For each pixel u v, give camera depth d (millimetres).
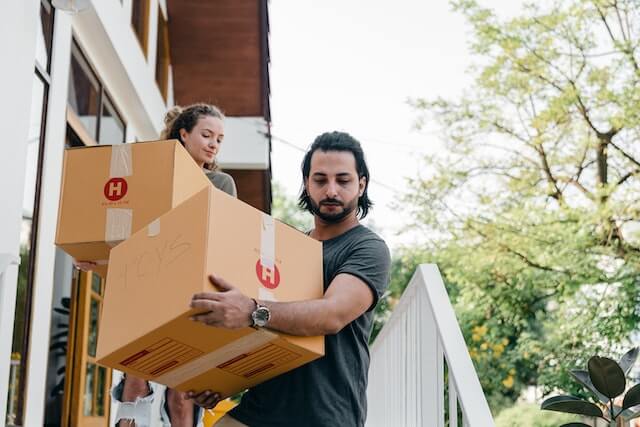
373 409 4320
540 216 10258
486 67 11016
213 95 7891
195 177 2309
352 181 2166
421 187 11008
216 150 3238
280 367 1942
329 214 2152
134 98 6184
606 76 10445
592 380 2486
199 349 1804
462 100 11125
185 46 7805
